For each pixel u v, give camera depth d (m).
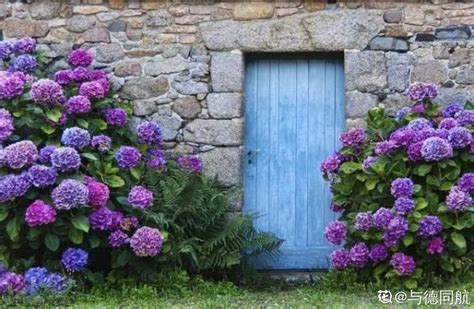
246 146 7.95
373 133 7.31
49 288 6.34
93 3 7.89
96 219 6.63
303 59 7.93
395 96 7.72
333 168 7.16
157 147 7.70
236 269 7.50
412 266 6.58
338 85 7.91
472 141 6.78
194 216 7.22
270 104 7.95
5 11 7.89
